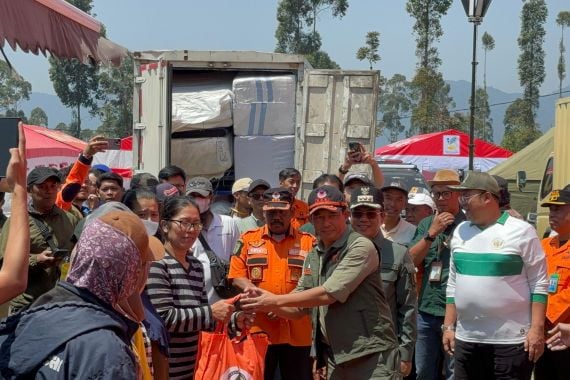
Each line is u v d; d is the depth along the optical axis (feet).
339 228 15.79
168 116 31.96
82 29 16.24
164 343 12.81
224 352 14.42
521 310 17.38
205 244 19.29
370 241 15.65
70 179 20.63
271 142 33.30
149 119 33.78
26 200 8.83
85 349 7.47
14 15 14.12
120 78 143.13
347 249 15.52
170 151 32.07
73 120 145.18
